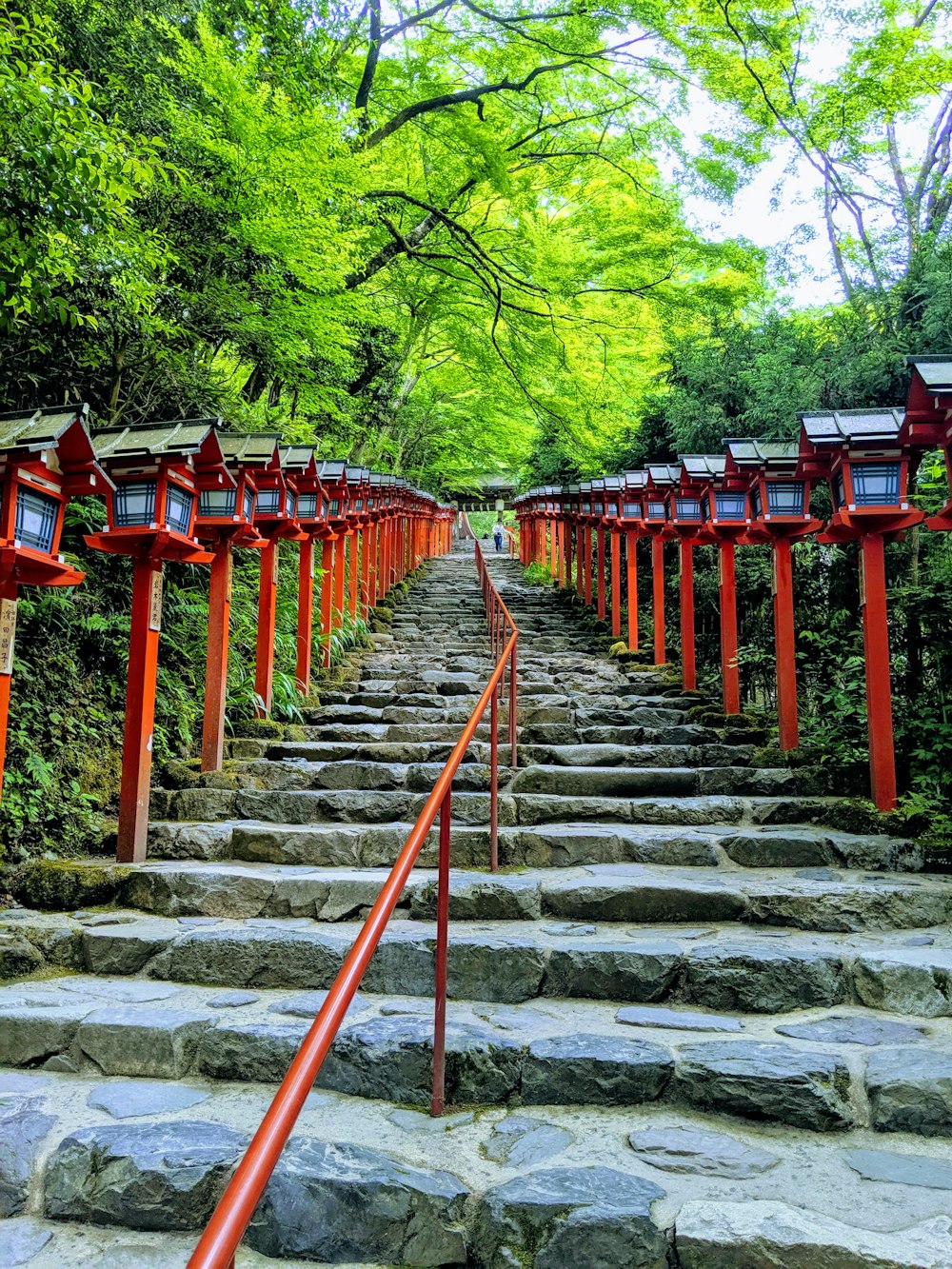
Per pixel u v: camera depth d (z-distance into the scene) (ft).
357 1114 8.25
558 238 40.75
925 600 16.01
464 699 23.75
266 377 28.99
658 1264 6.28
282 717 21.67
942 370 12.72
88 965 11.18
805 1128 7.86
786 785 16.61
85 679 16.72
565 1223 6.47
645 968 10.24
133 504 13.78
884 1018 9.59
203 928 11.50
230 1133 7.73
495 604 29.68
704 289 37.40
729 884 12.47
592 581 42.06
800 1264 6.00
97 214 13.35
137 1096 8.54
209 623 17.29
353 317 28.81
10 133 11.40
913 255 24.32
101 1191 7.25
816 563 22.09
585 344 42.91
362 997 10.43
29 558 11.34
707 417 29.17
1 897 12.74
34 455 11.16
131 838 13.79
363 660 28.66
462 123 36.88
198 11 25.26
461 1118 8.16
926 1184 6.91
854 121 30.48
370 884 12.33
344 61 37.06
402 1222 6.82
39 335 17.10
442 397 65.26
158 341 20.30
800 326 27.58
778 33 30.09
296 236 22.81
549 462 55.77
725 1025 9.39
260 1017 9.54
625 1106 8.30
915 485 19.61
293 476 21.75
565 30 35.86
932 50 28.99
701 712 21.77
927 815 14.25
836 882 12.78
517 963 10.40
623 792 16.81
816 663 21.15
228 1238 3.37
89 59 19.52
